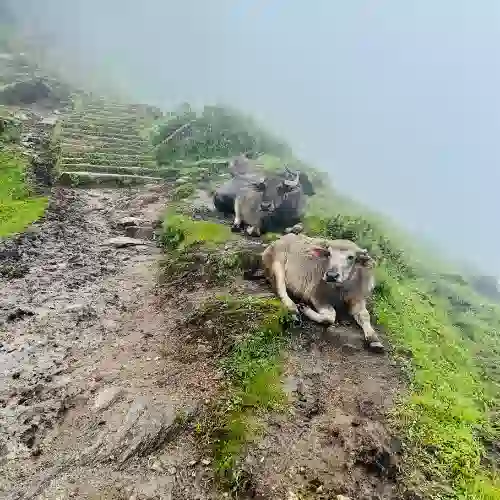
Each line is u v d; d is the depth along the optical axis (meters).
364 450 4.43
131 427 4.69
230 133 16.19
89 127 16.69
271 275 7.11
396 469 4.35
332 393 5.27
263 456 4.34
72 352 6.01
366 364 5.84
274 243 7.35
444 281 11.13
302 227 9.38
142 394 5.14
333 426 4.73
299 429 4.70
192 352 5.80
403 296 7.96
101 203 11.49
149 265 8.47
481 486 4.37
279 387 5.16
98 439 4.60
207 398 5.02
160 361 5.74
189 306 6.79
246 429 4.55
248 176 10.62
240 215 9.42
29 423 4.83
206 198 11.59
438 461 4.56
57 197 11.43
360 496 4.06
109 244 9.23
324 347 6.03
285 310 6.22
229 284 7.21
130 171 13.42
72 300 7.21
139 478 4.21
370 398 5.25
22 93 19.83
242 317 6.12
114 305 7.14
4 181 11.71
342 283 6.36
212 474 4.21
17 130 15.43
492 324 9.75
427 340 6.91
